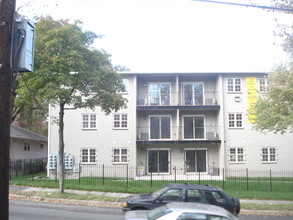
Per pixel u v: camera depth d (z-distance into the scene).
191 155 27.44
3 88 7.28
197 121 27.97
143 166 26.95
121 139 26.56
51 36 15.70
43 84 15.60
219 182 22.38
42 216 11.90
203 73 27.03
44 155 39.25
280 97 16.28
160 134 27.59
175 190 10.62
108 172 26.31
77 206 14.81
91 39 17.02
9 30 7.57
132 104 26.78
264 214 14.53
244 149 26.66
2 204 6.92
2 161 7.04
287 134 26.92
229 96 27.09
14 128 32.16
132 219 7.37
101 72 16.55
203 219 6.65
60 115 16.75
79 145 26.45
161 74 27.22
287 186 21.23
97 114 26.81
